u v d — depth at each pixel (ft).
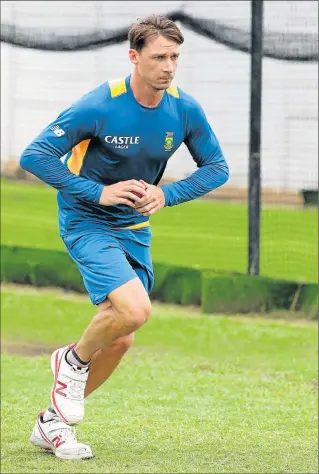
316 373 51.24
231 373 51.29
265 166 86.94
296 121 86.74
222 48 86.28
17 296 68.90
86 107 32.19
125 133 32.65
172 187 33.96
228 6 77.25
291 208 82.28
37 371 51.13
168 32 31.14
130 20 83.35
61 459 34.09
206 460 34.55
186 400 45.09
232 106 87.86
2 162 92.99
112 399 44.93
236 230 82.28
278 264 71.87
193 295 66.33
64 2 84.33
